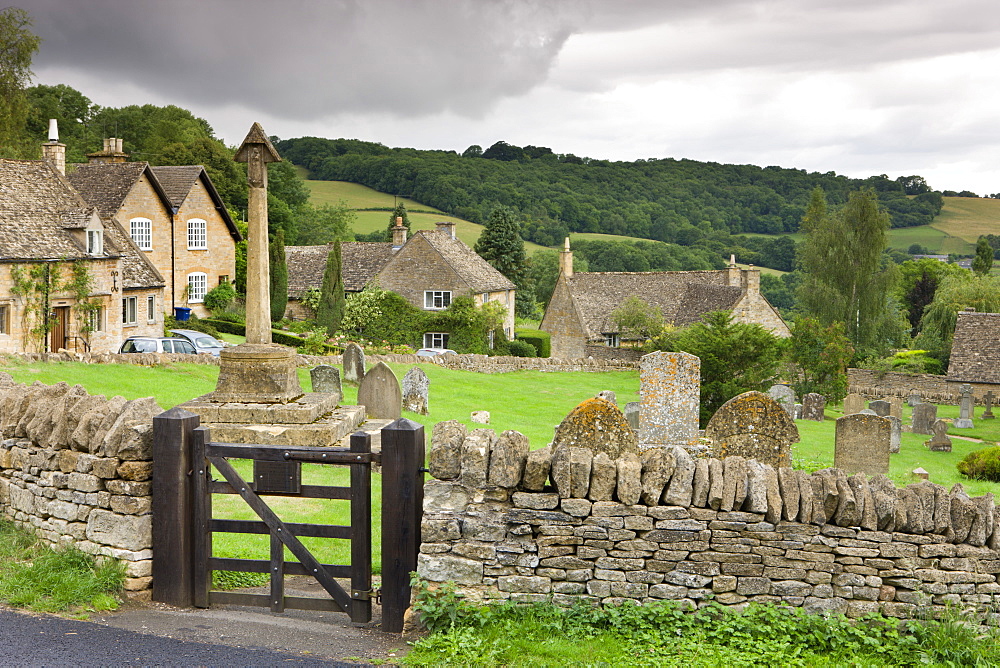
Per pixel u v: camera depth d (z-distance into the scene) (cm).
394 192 14112
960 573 718
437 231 6656
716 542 728
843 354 4081
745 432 1306
